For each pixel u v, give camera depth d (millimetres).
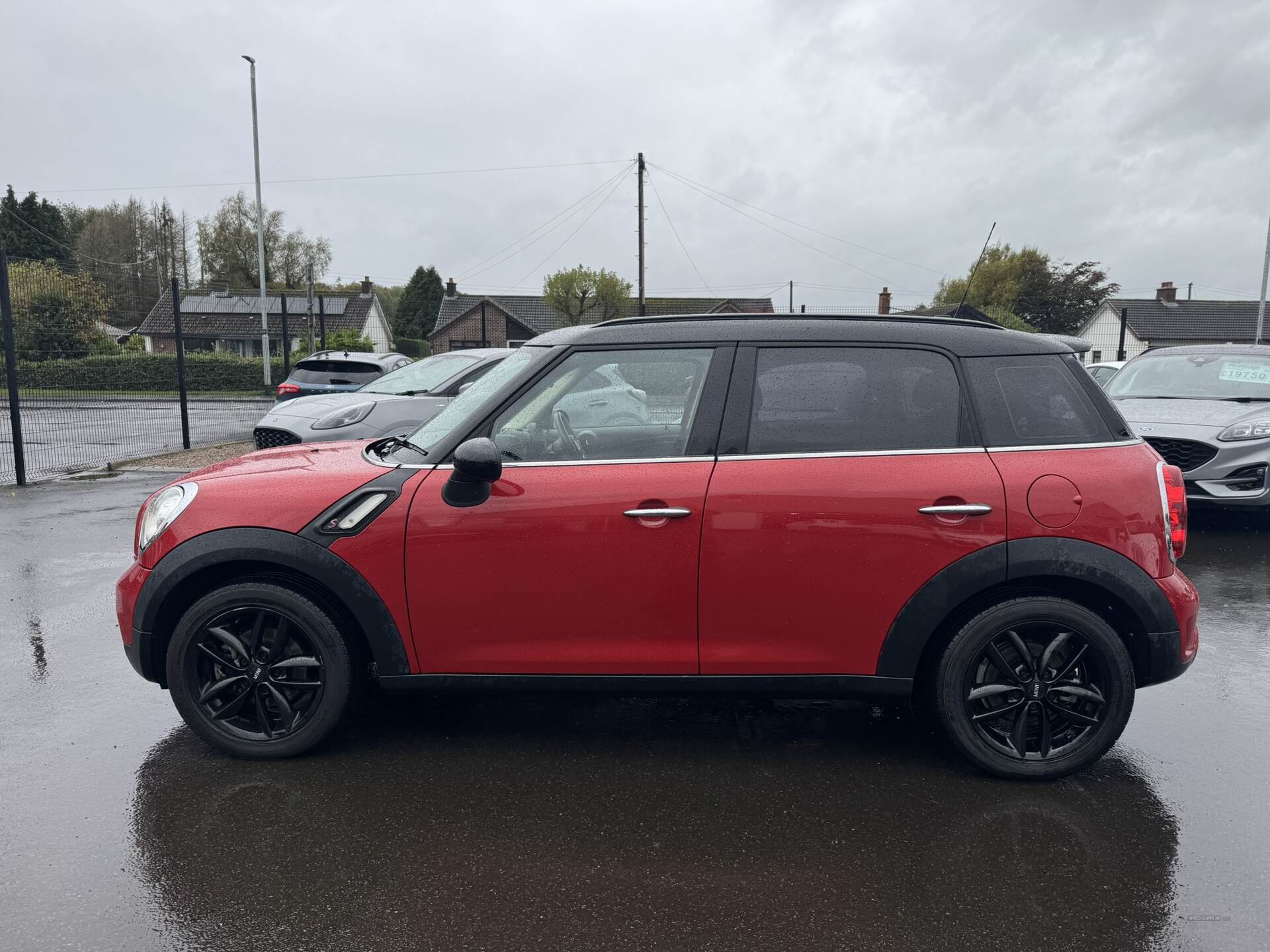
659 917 2439
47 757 3408
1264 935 2367
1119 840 2844
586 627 3217
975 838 2848
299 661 3305
